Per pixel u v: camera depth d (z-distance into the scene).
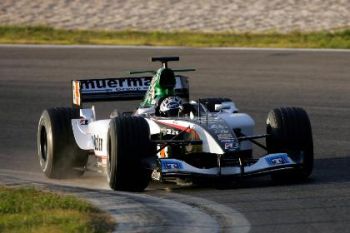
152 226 31.33
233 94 74.06
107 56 97.25
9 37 115.94
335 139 54.34
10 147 55.66
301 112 40.91
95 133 43.78
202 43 106.75
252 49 100.31
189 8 130.75
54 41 111.06
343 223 31.17
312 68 85.88
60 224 30.75
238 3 131.12
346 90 73.75
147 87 48.34
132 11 131.50
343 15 121.12
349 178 41.16
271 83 78.56
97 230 30.12
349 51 96.50
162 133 42.12
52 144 44.81
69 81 82.31
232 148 38.47
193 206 35.19
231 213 33.53
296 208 34.00
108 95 47.56
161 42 108.69
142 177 38.84
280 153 39.59
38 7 136.88
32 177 46.22
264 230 30.48
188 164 38.47
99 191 39.59
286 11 124.88
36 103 71.81
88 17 129.75
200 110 42.50
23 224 31.00
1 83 81.81
